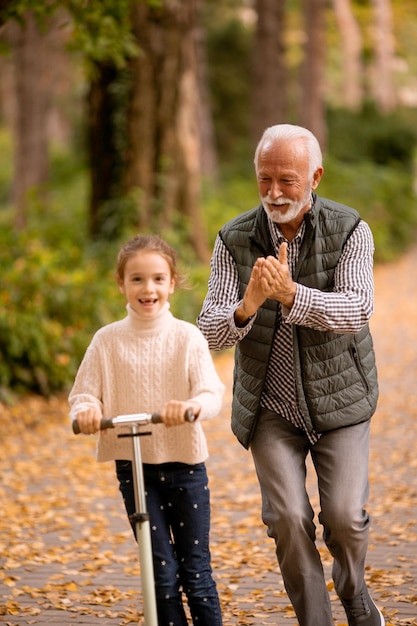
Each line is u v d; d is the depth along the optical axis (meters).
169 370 4.34
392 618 5.43
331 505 4.40
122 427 4.09
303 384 4.49
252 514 8.16
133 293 4.31
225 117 44.84
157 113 18.42
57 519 8.02
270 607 5.78
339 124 39.34
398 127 39.47
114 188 18.53
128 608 5.83
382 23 52.94
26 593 6.16
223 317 4.39
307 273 4.50
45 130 31.31
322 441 4.55
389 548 6.96
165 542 4.38
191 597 4.42
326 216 4.51
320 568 4.44
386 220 33.34
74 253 15.61
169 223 18.53
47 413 12.33
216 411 4.19
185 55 18.53
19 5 9.77
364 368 4.59
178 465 4.43
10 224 20.61
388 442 10.77
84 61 12.86
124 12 11.34
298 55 53.62
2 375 12.34
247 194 27.23
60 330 13.32
